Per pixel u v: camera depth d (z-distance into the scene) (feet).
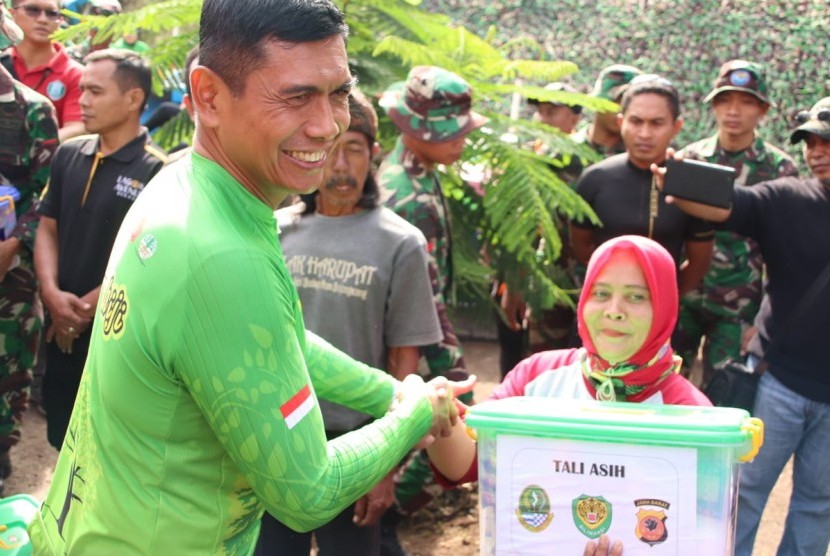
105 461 5.63
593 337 7.68
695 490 6.10
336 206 10.35
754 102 16.44
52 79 18.61
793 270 12.05
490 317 17.15
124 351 5.44
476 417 6.42
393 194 11.89
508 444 6.40
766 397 12.23
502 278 16.37
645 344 7.55
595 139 18.13
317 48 5.34
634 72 18.11
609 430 6.16
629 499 6.21
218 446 5.63
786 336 12.06
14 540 7.24
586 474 6.27
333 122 5.48
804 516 12.44
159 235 5.39
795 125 29.27
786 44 30.73
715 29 31.63
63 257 13.56
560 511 6.34
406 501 12.45
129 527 5.56
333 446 5.86
